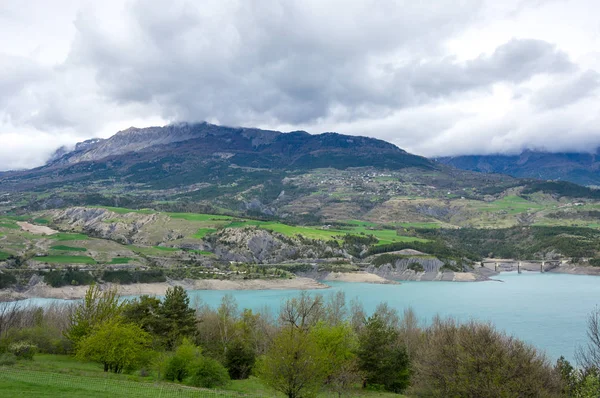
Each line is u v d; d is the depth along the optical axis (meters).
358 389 78.38
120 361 68.56
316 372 60.28
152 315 94.69
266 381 60.97
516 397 51.12
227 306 123.25
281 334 67.75
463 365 55.00
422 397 64.06
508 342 63.41
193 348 72.44
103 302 88.94
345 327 85.62
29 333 86.50
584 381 60.78
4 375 51.16
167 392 52.97
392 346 82.81
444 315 149.38
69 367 69.12
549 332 126.19
